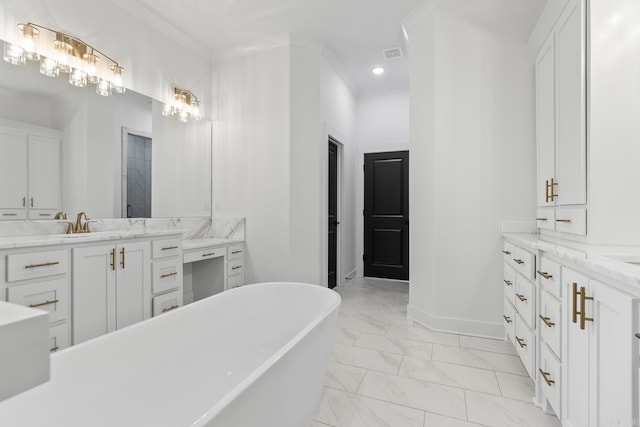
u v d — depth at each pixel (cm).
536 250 163
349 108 441
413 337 249
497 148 246
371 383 182
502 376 190
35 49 201
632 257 117
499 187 246
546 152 201
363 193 473
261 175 330
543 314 150
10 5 190
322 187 346
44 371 35
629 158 138
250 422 94
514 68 242
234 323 186
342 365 204
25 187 197
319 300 193
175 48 307
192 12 279
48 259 160
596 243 141
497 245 246
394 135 454
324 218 349
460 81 255
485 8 248
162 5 269
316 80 335
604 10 142
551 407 153
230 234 339
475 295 253
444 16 259
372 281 447
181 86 314
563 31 172
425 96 273
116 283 194
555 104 184
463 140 255
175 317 153
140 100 272
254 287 203
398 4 271
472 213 253
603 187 141
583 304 108
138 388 132
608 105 141
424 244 276
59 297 165
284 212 320
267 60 329
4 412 93
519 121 241
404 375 191
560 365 129
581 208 150
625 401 83
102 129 241
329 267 401
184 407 146
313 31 313
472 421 149
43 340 35
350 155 449
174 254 237
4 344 30
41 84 205
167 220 297
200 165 337
